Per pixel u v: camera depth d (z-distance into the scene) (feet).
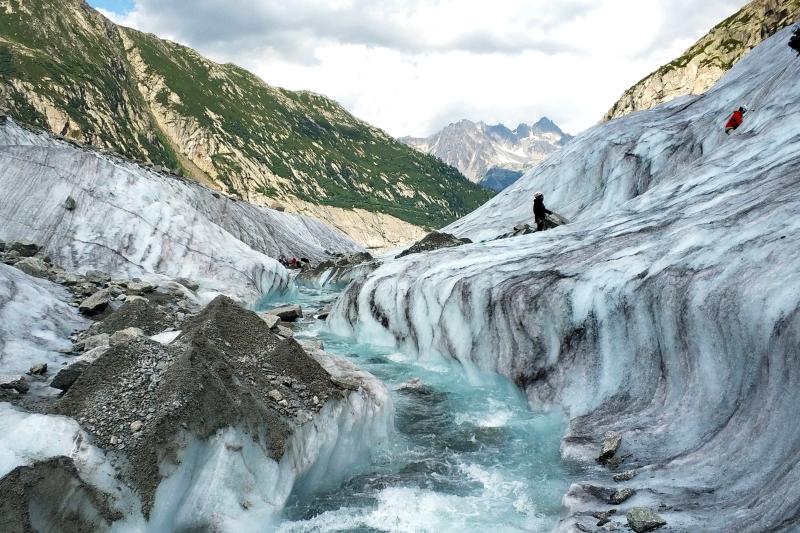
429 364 51.16
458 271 53.11
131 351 27.66
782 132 52.70
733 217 38.09
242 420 26.12
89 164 77.36
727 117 79.82
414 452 33.40
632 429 31.40
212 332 32.04
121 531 21.18
